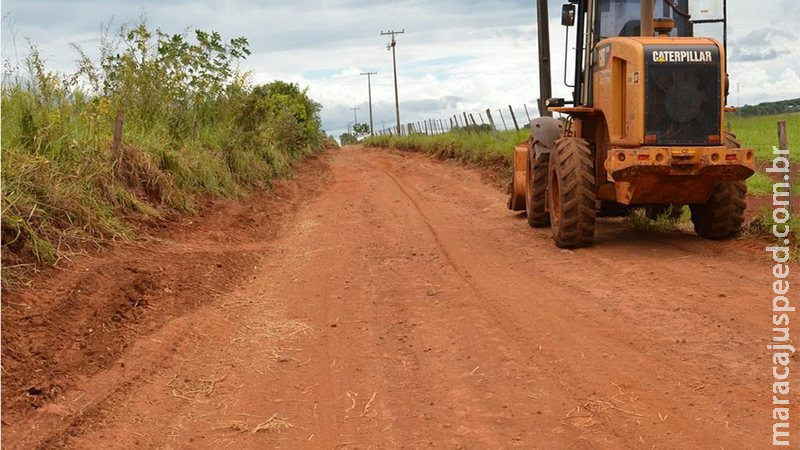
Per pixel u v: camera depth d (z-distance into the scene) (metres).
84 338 6.19
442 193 17.94
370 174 24.72
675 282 7.86
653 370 5.50
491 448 4.48
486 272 8.96
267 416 5.11
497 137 25.34
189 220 11.41
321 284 8.74
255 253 10.41
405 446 4.57
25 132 9.48
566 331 6.51
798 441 4.30
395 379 5.68
